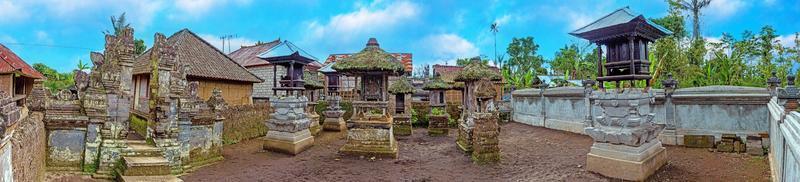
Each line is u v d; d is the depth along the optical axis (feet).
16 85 61.36
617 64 25.81
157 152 26.40
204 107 32.19
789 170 16.80
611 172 24.66
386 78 36.55
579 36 28.25
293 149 35.94
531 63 144.05
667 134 35.91
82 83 26.09
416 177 27.53
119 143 25.45
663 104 36.40
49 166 24.41
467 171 29.17
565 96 49.60
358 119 35.65
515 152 36.40
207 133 31.99
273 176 27.53
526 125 58.95
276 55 40.96
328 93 72.54
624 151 24.27
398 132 54.85
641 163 23.38
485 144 32.01
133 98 53.88
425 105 70.49
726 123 33.24
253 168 30.12
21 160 14.97
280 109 37.99
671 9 74.79
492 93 32.76
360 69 34.76
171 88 29.96
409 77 94.58
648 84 26.12
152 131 28.58
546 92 54.44
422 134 56.24
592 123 42.96
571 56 116.78
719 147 31.60
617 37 25.55
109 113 25.62
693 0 74.28
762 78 51.65
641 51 25.50
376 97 36.27
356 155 35.22
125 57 26.76
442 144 44.57
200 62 55.01
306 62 42.39
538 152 35.88
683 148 33.65
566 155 33.45
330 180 26.58
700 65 61.05
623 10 26.07
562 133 47.19
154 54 29.81
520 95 63.21
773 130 26.37
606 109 25.09
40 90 25.00
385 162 32.73
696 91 34.94
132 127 41.11
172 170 27.27
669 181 23.63
